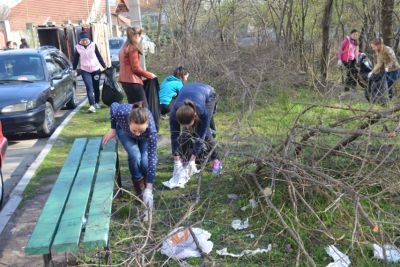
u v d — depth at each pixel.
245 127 5.71
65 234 3.09
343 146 4.72
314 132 4.73
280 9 15.56
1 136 5.89
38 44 22.02
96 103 11.16
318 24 16.69
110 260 3.57
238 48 11.88
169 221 4.51
